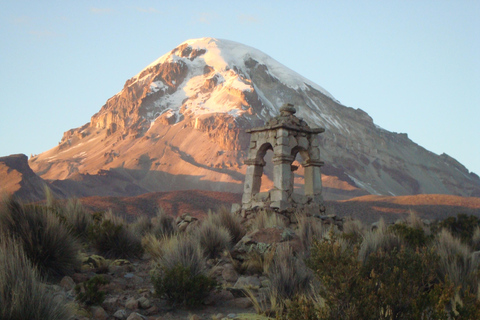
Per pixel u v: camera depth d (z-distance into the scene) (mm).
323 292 7023
